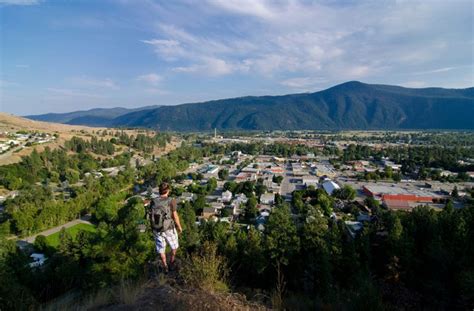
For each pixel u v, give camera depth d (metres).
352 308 8.52
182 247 18.94
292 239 20.64
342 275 19.72
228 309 6.59
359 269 18.97
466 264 16.25
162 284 7.60
